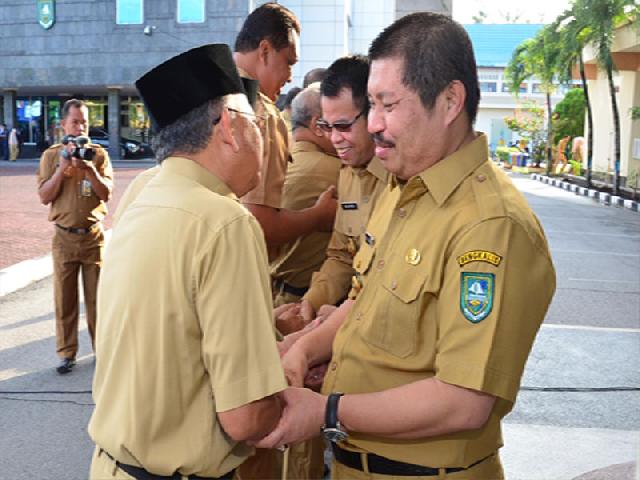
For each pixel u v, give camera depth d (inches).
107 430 69.1
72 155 200.8
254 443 69.2
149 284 66.2
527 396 188.2
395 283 70.5
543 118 1448.1
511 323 64.9
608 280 356.5
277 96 125.8
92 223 209.5
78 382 205.2
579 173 1111.0
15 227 480.4
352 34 1315.2
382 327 71.5
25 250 399.5
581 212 675.4
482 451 72.9
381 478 73.9
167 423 66.7
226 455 69.6
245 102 72.7
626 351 229.9
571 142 1312.7
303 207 131.4
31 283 333.7
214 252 65.2
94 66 1323.8
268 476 112.3
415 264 69.4
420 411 66.4
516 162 1448.1
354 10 1307.8
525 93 1800.0
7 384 202.8
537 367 212.1
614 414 177.8
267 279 69.2
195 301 65.6
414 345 70.1
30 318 273.0
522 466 147.5
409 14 70.2
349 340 75.8
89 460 157.4
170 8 1279.5
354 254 114.6
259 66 120.9
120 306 67.9
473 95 69.5
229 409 64.7
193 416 67.6
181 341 65.9
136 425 66.7
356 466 75.7
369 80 70.3
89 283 213.9
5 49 1353.3
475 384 64.0
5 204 605.6
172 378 66.2
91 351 233.5
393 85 67.8
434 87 67.2
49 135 1475.1
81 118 211.6
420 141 68.7
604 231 544.1
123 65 1314.0
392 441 73.0
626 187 885.8
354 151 107.7
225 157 70.6
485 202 67.0
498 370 64.6
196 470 67.8
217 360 64.9
